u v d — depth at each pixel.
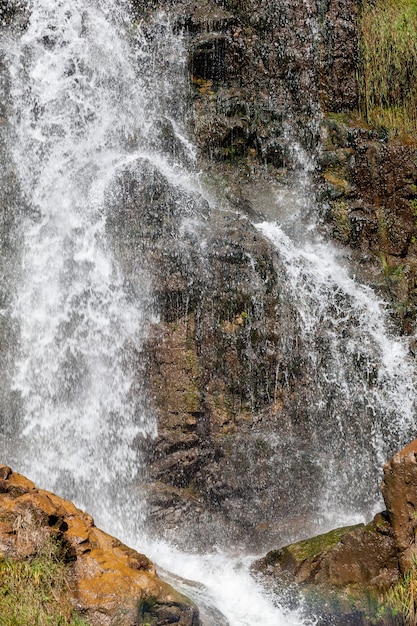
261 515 9.41
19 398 9.62
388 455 10.23
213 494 9.42
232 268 9.99
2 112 10.56
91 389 9.77
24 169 10.47
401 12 12.81
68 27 11.31
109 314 9.89
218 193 11.06
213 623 6.90
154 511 9.30
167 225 10.14
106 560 6.54
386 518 7.39
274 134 11.68
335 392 10.21
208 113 11.48
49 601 6.13
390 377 10.49
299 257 10.68
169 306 9.78
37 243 10.23
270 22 12.02
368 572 7.27
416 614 6.91
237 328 9.84
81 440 9.64
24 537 6.30
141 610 6.32
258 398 9.79
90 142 10.95
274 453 9.68
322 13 12.22
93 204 10.32
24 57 10.90
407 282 11.14
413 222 11.67
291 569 7.68
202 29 11.77
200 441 9.52
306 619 7.34
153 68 11.59
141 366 9.71
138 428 9.59
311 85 12.02
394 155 11.80
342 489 9.88
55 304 10.02
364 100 12.26
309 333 10.27
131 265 9.95
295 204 11.41
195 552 8.96
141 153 11.15
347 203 11.48
